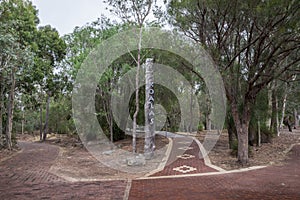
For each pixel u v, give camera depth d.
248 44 10.22
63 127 30.59
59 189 7.69
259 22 9.69
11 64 13.49
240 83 11.66
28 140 30.25
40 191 7.47
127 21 14.02
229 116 15.48
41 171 10.67
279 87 18.73
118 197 6.78
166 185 8.05
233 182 8.27
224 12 9.85
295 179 8.62
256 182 8.23
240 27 10.70
